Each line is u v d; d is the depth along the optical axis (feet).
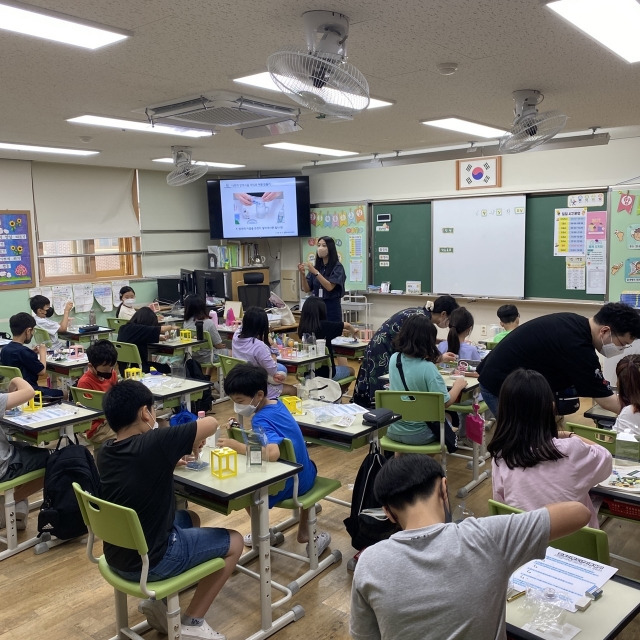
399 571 4.21
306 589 9.38
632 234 20.04
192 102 13.10
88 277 26.21
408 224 25.64
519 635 4.58
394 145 20.43
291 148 20.75
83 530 10.80
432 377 11.30
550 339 9.23
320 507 10.86
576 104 14.05
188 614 7.62
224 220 28.53
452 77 11.45
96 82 11.51
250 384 8.91
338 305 18.98
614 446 8.85
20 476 10.61
